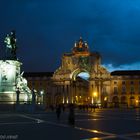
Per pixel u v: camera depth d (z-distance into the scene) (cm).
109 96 12088
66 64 12319
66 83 12219
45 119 3198
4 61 4919
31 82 12700
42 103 5978
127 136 1727
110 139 1595
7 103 4734
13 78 4938
